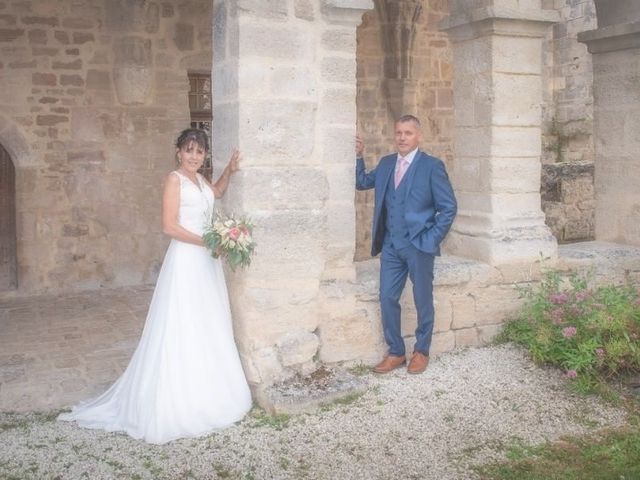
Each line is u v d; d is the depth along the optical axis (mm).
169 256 4012
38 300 7832
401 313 4906
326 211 4496
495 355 4891
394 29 10797
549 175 10922
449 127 11609
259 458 3523
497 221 5211
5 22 7836
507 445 3652
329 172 4500
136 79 8305
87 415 4078
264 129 4176
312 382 4266
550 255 5328
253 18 4090
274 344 4309
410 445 3641
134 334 6320
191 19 8633
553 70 13625
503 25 5031
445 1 11312
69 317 7004
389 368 4605
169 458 3537
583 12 12922
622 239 6234
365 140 11094
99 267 8484
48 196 8188
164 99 8617
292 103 4250
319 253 4383
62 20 8062
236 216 4207
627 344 4438
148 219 8672
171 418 3787
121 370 5227
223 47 4293
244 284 4223
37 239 8172
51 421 4078
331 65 4387
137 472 3383
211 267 4051
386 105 11156
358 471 3377
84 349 5809
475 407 4098
